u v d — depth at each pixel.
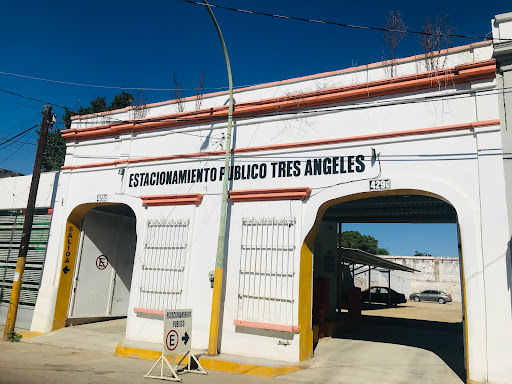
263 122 11.04
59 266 13.20
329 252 15.90
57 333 12.57
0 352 10.30
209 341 9.70
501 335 7.58
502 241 7.87
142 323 11.24
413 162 9.04
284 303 9.59
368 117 9.78
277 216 10.16
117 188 12.79
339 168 9.78
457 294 35.91
